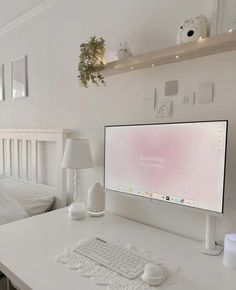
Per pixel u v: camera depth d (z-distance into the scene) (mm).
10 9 2094
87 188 1720
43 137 1976
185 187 1052
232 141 1076
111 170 1346
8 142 2436
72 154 1458
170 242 1140
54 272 859
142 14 1377
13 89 2412
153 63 1248
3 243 1082
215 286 803
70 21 1799
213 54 1111
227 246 937
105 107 1585
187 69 1202
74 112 1803
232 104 1074
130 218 1463
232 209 1079
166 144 1109
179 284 810
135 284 799
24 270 868
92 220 1405
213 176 966
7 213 1560
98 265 904
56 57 1929
